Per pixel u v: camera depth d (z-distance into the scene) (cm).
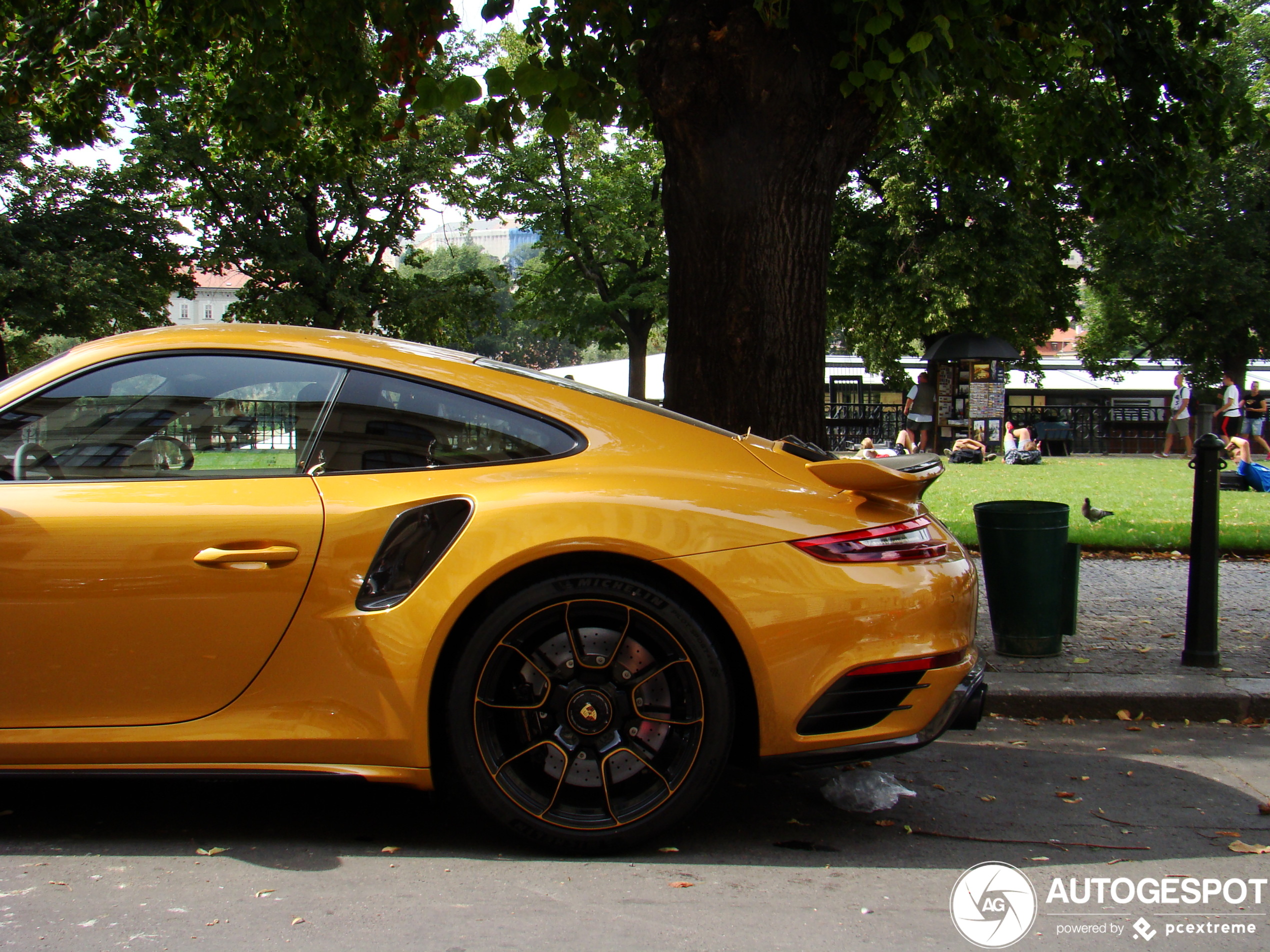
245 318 2806
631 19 548
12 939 217
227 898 240
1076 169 790
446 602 262
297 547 265
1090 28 658
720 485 278
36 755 263
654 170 2830
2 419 281
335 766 266
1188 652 484
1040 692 438
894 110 704
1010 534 493
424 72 527
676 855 275
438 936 222
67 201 2517
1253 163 2831
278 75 723
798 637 264
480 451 283
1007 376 3077
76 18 720
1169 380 3738
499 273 3281
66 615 261
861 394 3041
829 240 519
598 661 269
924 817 312
